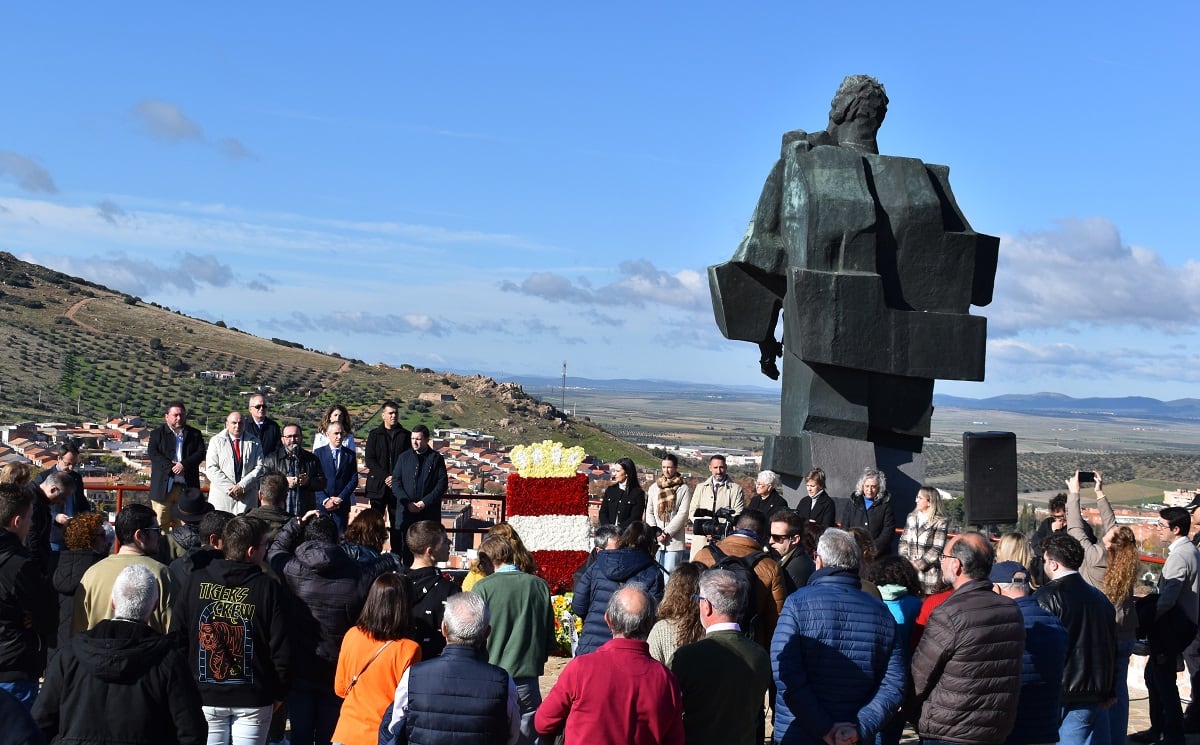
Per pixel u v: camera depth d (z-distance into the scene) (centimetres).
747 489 1652
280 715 1000
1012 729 750
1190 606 1065
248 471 1376
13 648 800
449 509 4000
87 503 1307
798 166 1619
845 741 693
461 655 666
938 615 735
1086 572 1123
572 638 1423
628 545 895
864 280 1588
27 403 8812
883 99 1689
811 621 723
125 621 641
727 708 676
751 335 1703
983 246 1677
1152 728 1105
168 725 635
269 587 782
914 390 1642
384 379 11488
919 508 1136
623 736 634
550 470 1603
